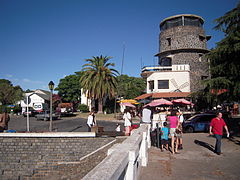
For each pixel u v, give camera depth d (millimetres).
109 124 23047
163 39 36094
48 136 12102
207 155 7000
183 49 33562
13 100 43719
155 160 6379
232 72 11578
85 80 32625
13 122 25953
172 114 7598
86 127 20516
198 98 14492
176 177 4773
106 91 32688
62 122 26172
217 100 12820
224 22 12500
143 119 11336
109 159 2480
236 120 15945
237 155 6922
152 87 31344
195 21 35000
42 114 28859
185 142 9672
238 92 11320
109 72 32312
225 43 12039
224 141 9672
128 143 3736
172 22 35906
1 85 45312
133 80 49594
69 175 10414
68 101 57438
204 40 34906
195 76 31969
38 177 11336
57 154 11938
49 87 14406
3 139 12008
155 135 9219
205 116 14906
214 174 4992
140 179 4613
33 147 12016
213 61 12992
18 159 11867
